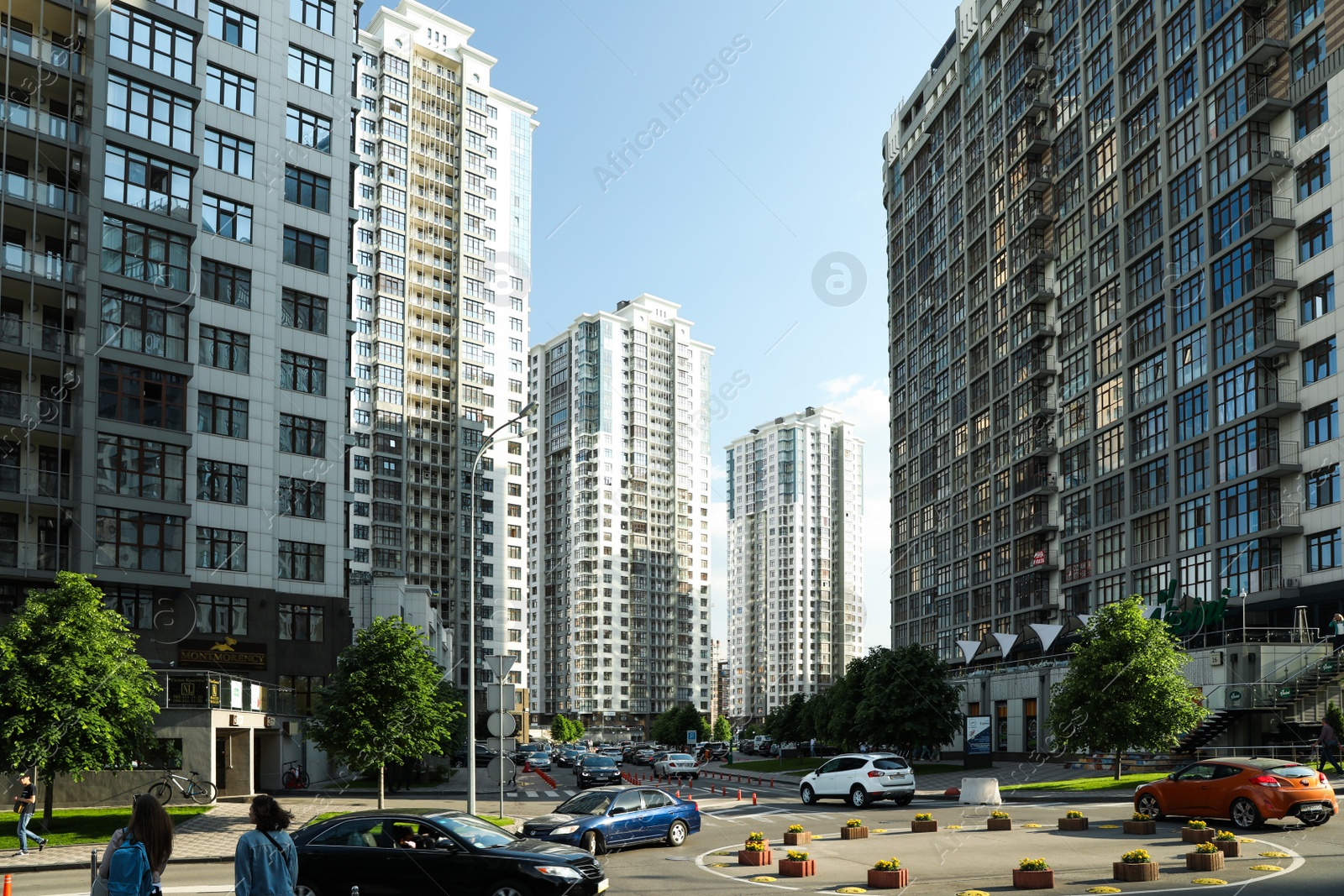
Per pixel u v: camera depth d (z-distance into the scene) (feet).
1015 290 255.70
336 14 180.55
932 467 307.17
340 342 173.37
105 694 93.15
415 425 415.03
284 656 159.22
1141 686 120.06
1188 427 185.68
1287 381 163.02
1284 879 53.47
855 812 109.19
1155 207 199.21
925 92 324.39
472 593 99.35
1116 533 208.44
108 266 144.66
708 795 143.23
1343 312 153.07
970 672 230.27
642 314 633.61
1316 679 134.92
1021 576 246.27
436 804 119.14
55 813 105.70
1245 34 174.50
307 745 156.76
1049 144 244.42
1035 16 253.65
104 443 142.41
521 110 465.06
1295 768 75.77
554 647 620.49
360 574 374.63
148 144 149.79
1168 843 69.92
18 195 138.21
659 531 627.46
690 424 649.61
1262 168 166.20
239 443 158.10
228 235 161.07
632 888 57.67
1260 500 163.63
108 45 148.15
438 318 426.51
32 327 139.03
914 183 332.39
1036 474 240.12
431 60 435.12
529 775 230.07
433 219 428.97
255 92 167.22
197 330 155.53
